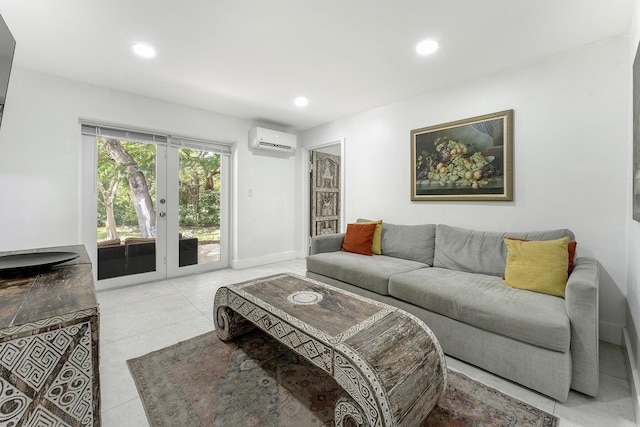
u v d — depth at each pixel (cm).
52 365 82
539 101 235
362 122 374
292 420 130
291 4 172
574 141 219
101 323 230
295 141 445
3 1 166
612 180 204
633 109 161
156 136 344
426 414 119
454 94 286
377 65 248
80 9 175
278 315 148
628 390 150
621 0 165
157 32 200
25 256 153
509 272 196
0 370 75
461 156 279
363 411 104
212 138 377
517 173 246
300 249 482
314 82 283
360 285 245
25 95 254
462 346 177
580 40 206
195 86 293
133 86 293
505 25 191
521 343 152
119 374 163
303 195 477
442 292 187
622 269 200
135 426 126
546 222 232
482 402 142
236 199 404
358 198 380
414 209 322
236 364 173
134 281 332
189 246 377
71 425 85
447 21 187
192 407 137
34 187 259
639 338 143
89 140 300
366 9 176
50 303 91
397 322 140
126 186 325
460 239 254
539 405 140
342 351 114
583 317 142
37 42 211
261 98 327
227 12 179
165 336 209
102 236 310
